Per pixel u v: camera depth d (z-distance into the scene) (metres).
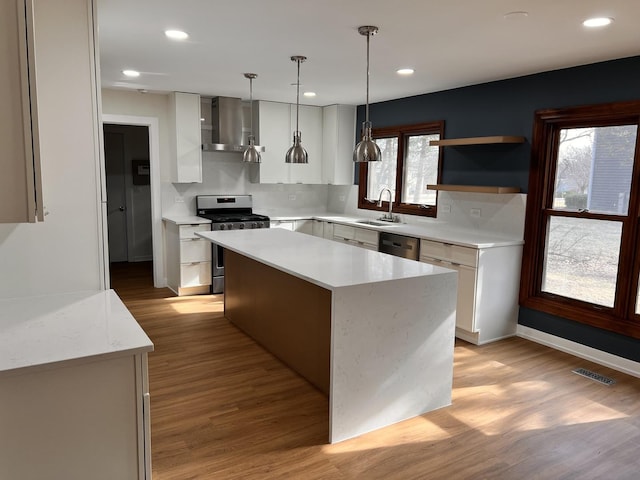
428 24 2.86
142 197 7.56
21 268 2.31
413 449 2.59
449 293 2.96
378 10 2.63
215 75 4.51
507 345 4.20
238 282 4.48
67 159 2.34
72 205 2.38
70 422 1.71
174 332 4.40
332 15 2.73
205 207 6.16
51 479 1.71
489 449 2.60
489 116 4.62
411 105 5.57
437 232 4.79
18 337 1.82
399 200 5.85
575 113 3.88
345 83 4.78
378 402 2.78
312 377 3.36
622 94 3.58
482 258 4.07
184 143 5.68
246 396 3.18
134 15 2.77
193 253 5.61
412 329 2.85
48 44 2.25
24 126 1.49
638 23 2.77
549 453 2.56
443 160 5.16
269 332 3.95
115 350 1.71
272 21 2.86
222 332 4.42
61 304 2.23
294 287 3.51
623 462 2.49
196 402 3.08
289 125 6.33
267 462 2.45
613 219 3.74
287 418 2.90
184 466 2.41
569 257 4.11
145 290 5.90
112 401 1.76
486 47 3.34
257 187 6.59
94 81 2.36
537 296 4.32
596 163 3.88
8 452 1.63
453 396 3.21
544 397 3.21
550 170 4.20
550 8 2.54
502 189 4.24
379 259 3.31
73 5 2.28
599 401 3.16
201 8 2.65
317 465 2.43
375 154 3.24
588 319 3.86
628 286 3.64
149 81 4.87
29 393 1.63
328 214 6.84
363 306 2.63
